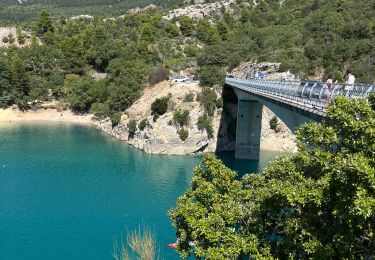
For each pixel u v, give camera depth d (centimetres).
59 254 4491
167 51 15112
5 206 5897
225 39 16662
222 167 2523
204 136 9662
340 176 1540
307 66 10725
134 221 5375
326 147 1861
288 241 1828
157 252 4362
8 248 4641
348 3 13475
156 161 8788
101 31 16300
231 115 10044
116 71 13388
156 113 9944
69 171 7781
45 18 18350
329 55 10612
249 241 2028
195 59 14175
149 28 16325
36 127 12388
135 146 10062
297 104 3897
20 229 5144
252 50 13200
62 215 5581
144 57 14250
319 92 3625
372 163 1519
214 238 2020
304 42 12162
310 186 1792
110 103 11988
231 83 9150
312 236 1738
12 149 9469
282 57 11462
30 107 13938
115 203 6066
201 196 2364
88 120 13462
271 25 15938
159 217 5525
